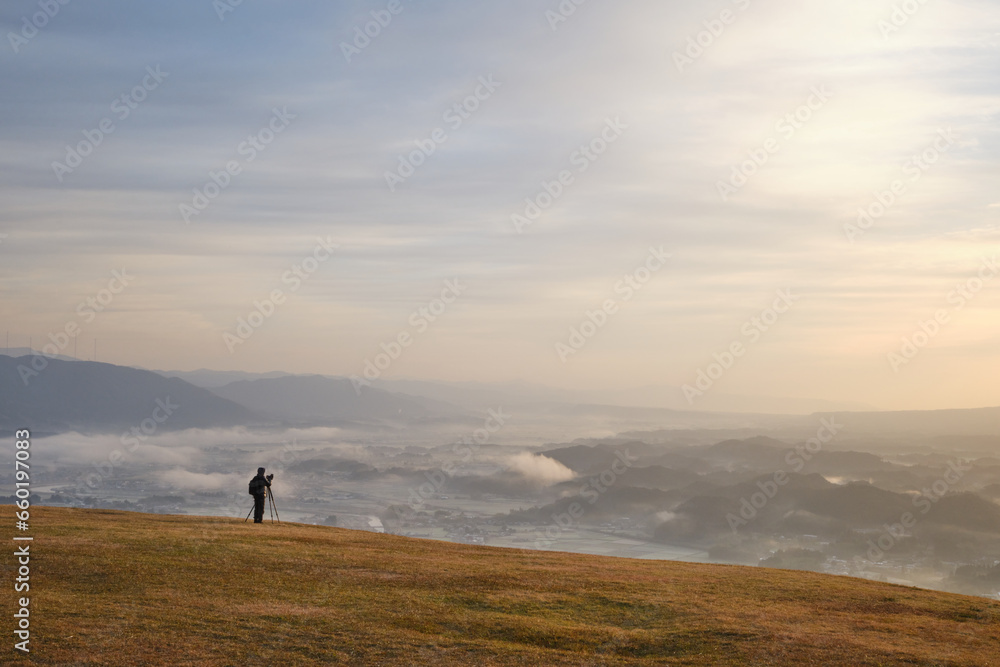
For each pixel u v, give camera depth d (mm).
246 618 19188
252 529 34969
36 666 14828
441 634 19250
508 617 21234
